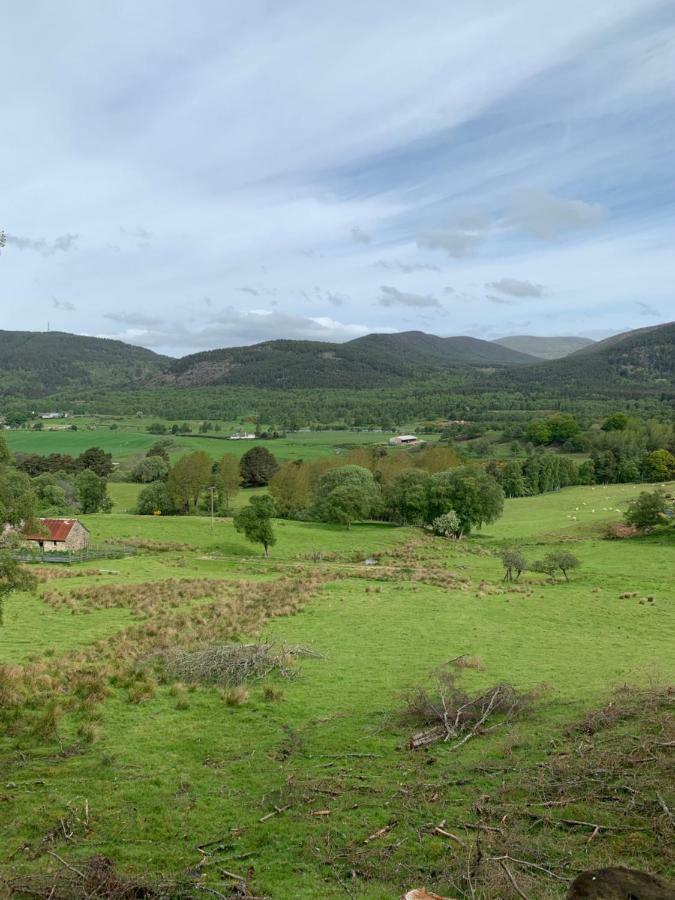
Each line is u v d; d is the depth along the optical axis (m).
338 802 14.62
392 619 38.56
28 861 12.16
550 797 14.31
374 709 21.84
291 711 21.64
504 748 17.47
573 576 57.75
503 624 37.81
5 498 19.59
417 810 14.06
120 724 19.97
